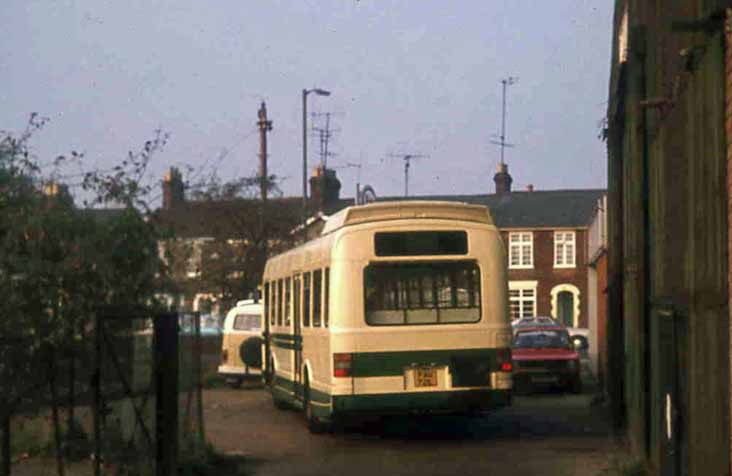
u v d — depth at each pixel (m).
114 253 11.73
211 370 32.97
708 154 7.54
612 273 18.06
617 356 17.39
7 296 10.24
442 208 16.19
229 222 39.94
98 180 12.10
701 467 7.98
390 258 15.87
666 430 10.08
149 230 12.32
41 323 10.38
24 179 11.12
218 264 39.41
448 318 15.92
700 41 7.74
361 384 15.62
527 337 27.17
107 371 10.41
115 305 11.30
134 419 11.05
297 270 18.92
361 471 13.80
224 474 13.65
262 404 23.67
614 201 17.77
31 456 10.00
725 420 7.10
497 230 16.25
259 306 28.80
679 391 9.13
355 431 18.11
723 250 7.01
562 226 60.50
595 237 26.80
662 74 10.68
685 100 8.70
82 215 11.57
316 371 16.98
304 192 38.25
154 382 11.49
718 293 7.20
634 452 13.59
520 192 63.41
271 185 41.19
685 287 8.81
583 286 60.19
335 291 15.78
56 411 10.09
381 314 15.77
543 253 60.84
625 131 15.72
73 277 10.88
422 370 15.78
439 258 15.95
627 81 14.94
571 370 25.78
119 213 12.11
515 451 15.39
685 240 8.77
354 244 15.83
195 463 13.25
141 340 11.42
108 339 10.43
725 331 7.04
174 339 11.62
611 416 17.97
